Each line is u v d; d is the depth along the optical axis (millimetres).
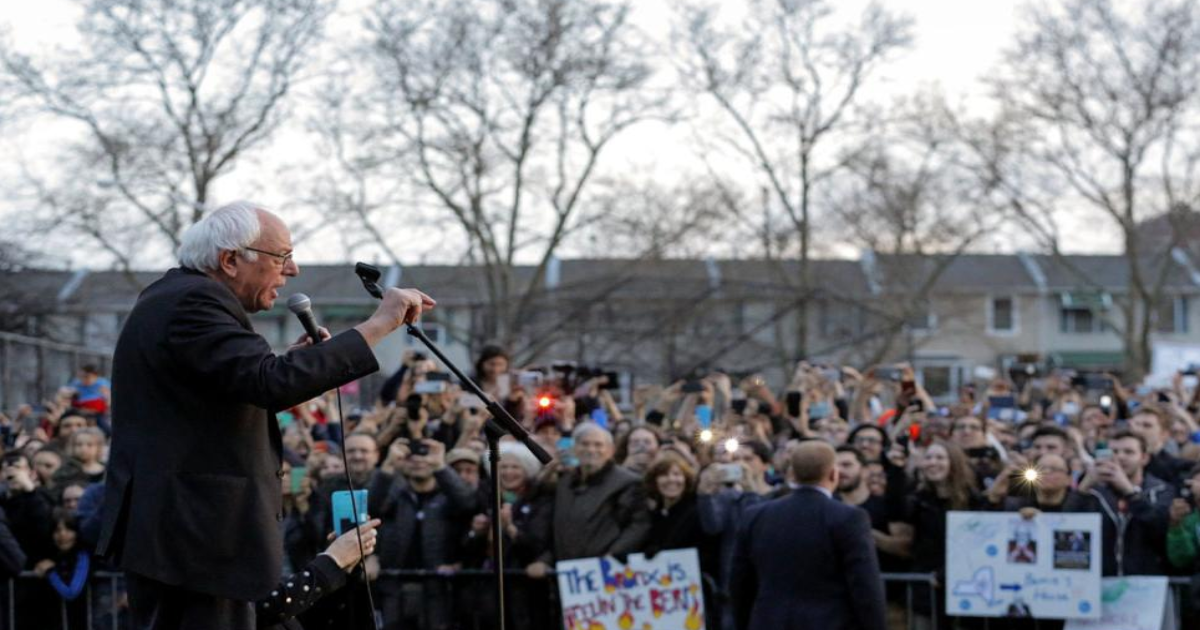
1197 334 53344
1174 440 12148
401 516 9266
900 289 45656
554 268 49281
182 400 4273
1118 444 9047
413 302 4367
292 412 12281
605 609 8914
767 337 36875
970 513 8734
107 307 34438
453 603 9234
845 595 7359
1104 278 52750
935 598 8828
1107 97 37938
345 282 45312
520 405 10969
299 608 4707
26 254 28391
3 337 17406
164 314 4246
